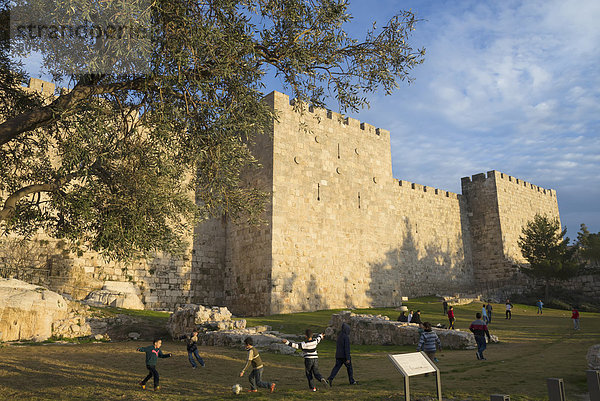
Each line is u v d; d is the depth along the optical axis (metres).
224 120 10.75
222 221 37.22
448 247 54.53
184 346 19.62
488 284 54.91
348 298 36.06
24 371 12.18
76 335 21.33
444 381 10.75
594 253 52.84
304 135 36.22
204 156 11.49
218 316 24.09
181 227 14.79
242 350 18.25
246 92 11.31
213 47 10.66
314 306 33.62
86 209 10.78
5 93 13.11
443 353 17.06
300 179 35.09
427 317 31.81
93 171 11.43
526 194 60.31
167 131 10.94
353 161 39.56
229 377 12.48
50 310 20.80
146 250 12.70
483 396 8.79
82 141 11.11
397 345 20.50
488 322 29.12
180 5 10.26
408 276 49.41
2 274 26.06
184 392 10.34
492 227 55.72
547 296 46.75
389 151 43.25
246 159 13.24
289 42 11.43
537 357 14.41
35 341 19.14
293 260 33.22
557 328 26.00
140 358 15.45
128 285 31.16
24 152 14.01
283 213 33.44
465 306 40.31
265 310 31.55
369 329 21.72
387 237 40.69
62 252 28.64
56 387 10.51
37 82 26.56
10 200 10.09
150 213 12.61
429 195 54.50
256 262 33.31
